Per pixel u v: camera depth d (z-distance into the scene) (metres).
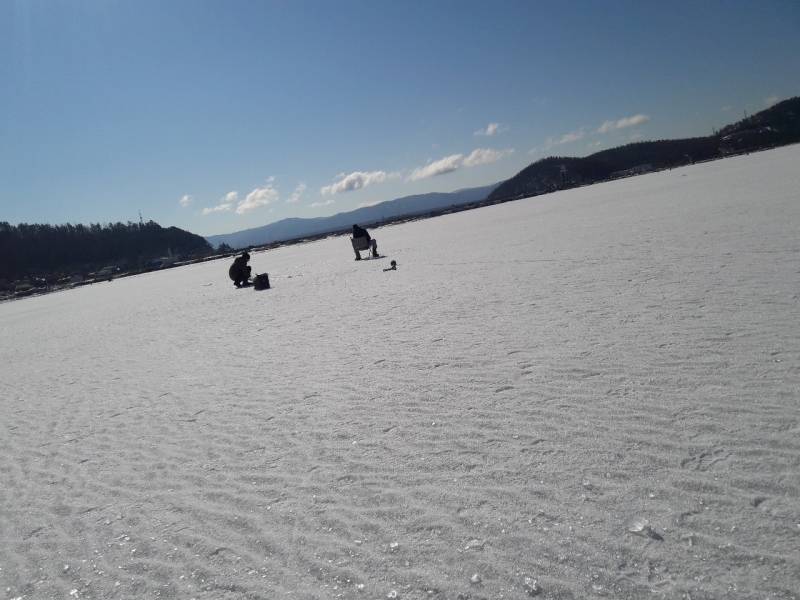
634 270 10.34
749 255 9.65
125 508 4.28
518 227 27.61
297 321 11.62
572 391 5.06
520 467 3.88
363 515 3.61
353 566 3.10
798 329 5.61
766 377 4.64
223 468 4.73
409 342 7.90
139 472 4.95
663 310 7.20
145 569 3.40
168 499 4.31
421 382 6.04
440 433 4.66
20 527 4.25
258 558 3.33
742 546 2.76
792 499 3.06
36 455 5.93
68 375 10.28
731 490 3.22
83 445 5.98
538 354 6.29
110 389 8.45
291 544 3.41
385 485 3.96
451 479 3.88
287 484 4.23
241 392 6.92
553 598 2.62
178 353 10.47
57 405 8.05
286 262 35.12
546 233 21.19
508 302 9.51
